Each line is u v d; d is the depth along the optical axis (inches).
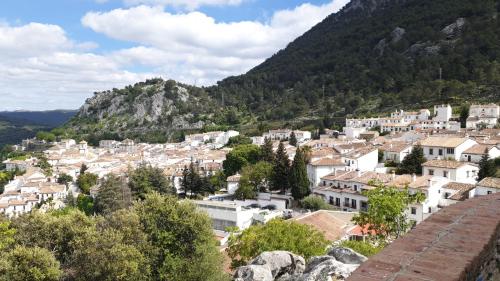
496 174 2608.3
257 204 3080.7
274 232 1166.3
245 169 3499.0
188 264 1270.9
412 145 3486.7
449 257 191.5
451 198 2210.9
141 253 1274.6
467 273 179.6
